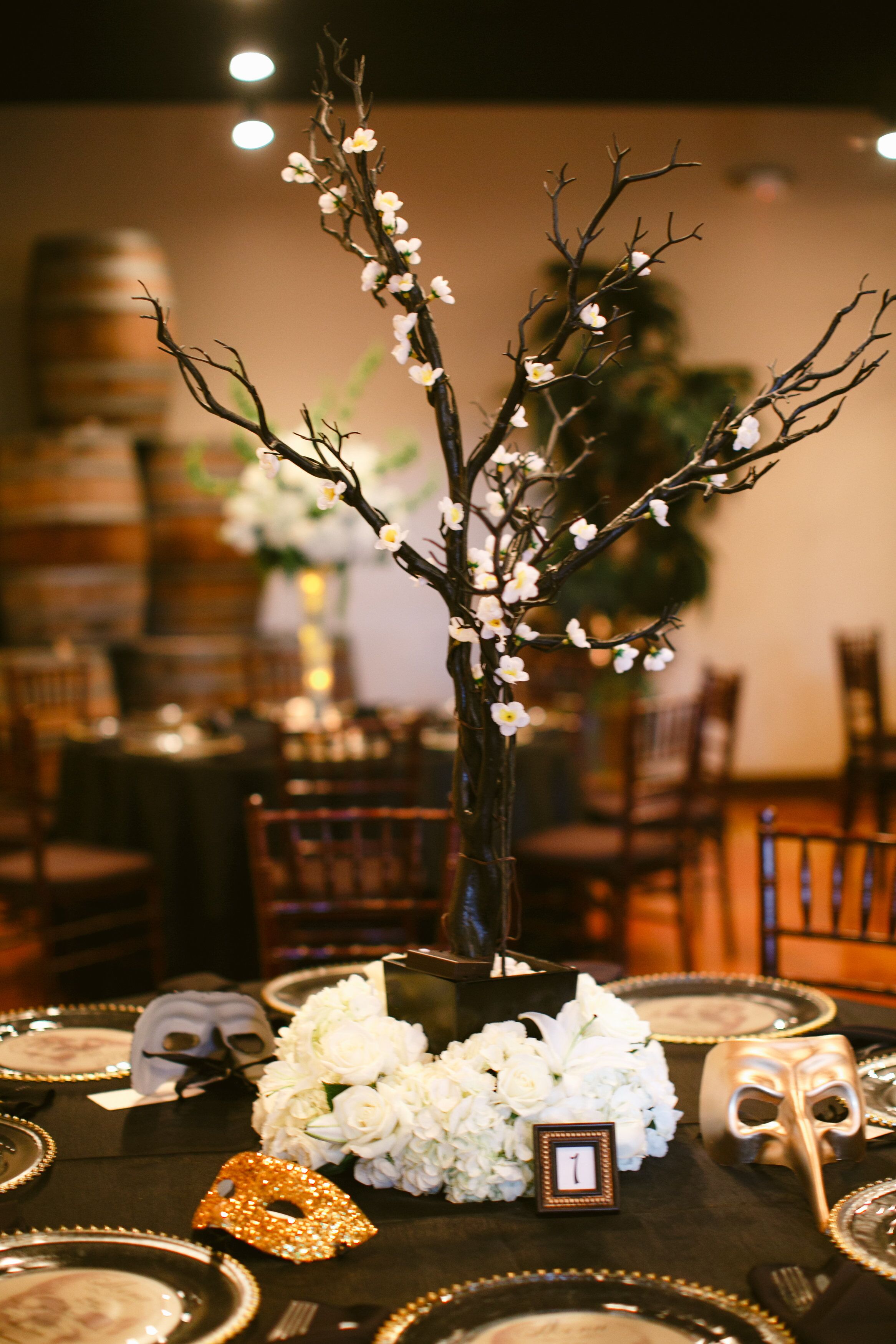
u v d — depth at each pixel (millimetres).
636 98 4270
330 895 2213
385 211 1076
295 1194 965
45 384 5746
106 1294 866
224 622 5816
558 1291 862
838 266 6812
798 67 4035
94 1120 1210
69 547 5461
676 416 5840
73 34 3814
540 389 1046
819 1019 1437
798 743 7043
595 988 1139
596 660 4625
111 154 6219
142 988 3766
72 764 3799
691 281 6703
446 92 4223
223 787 3285
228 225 6320
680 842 3576
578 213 6562
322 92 1137
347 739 3418
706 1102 1074
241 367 1039
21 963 4098
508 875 1116
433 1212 1002
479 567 1134
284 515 3648
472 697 1110
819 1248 938
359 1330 815
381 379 6457
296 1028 1113
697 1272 903
